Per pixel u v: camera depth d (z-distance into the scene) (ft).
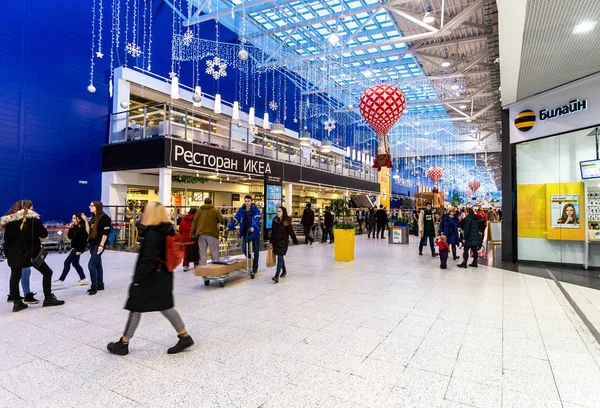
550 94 29.48
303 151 73.15
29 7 39.27
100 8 45.70
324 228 53.16
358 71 76.07
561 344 12.49
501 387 9.36
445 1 45.73
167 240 11.19
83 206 43.91
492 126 114.01
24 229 16.42
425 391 9.09
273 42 73.41
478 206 48.06
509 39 19.97
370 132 127.54
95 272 19.44
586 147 28.35
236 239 42.16
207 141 49.21
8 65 37.52
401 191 148.97
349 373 10.10
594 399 8.77
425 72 78.28
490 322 14.93
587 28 18.57
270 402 8.52
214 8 59.36
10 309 16.47
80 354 11.41
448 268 29.17
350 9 55.77
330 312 16.26
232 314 15.88
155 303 11.00
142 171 45.65
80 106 43.91
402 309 16.81
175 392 8.99
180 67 56.80
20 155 38.40
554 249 30.99
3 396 8.78
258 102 73.61
